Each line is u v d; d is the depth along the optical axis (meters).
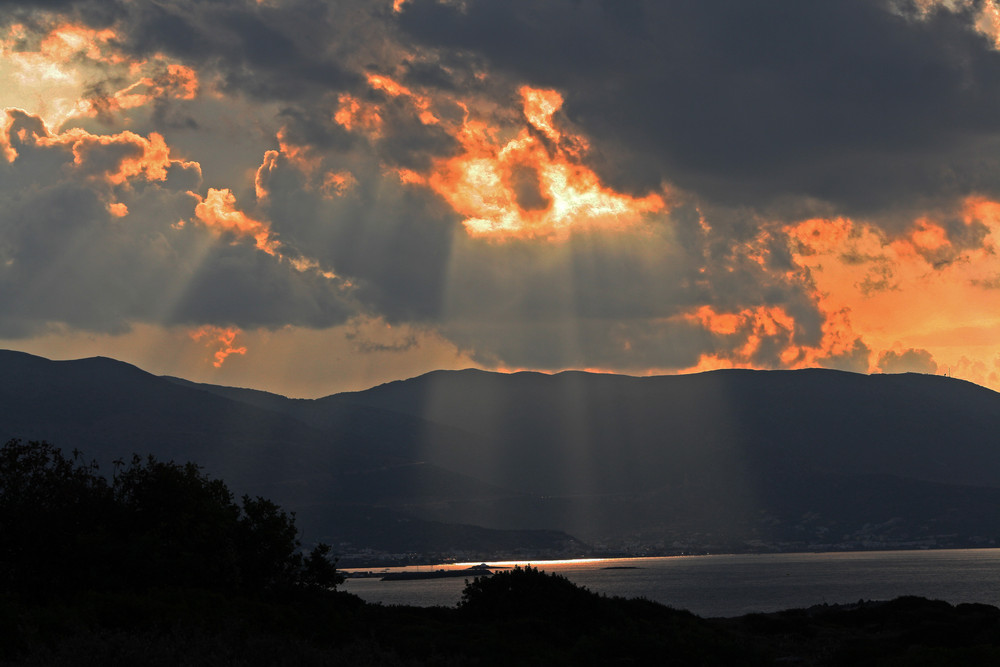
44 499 57.06
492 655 48.34
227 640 37.16
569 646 57.62
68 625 38.06
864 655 53.91
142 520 59.78
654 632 52.31
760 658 48.34
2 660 34.81
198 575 55.97
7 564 53.47
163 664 33.50
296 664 36.84
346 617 57.59
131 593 46.97
